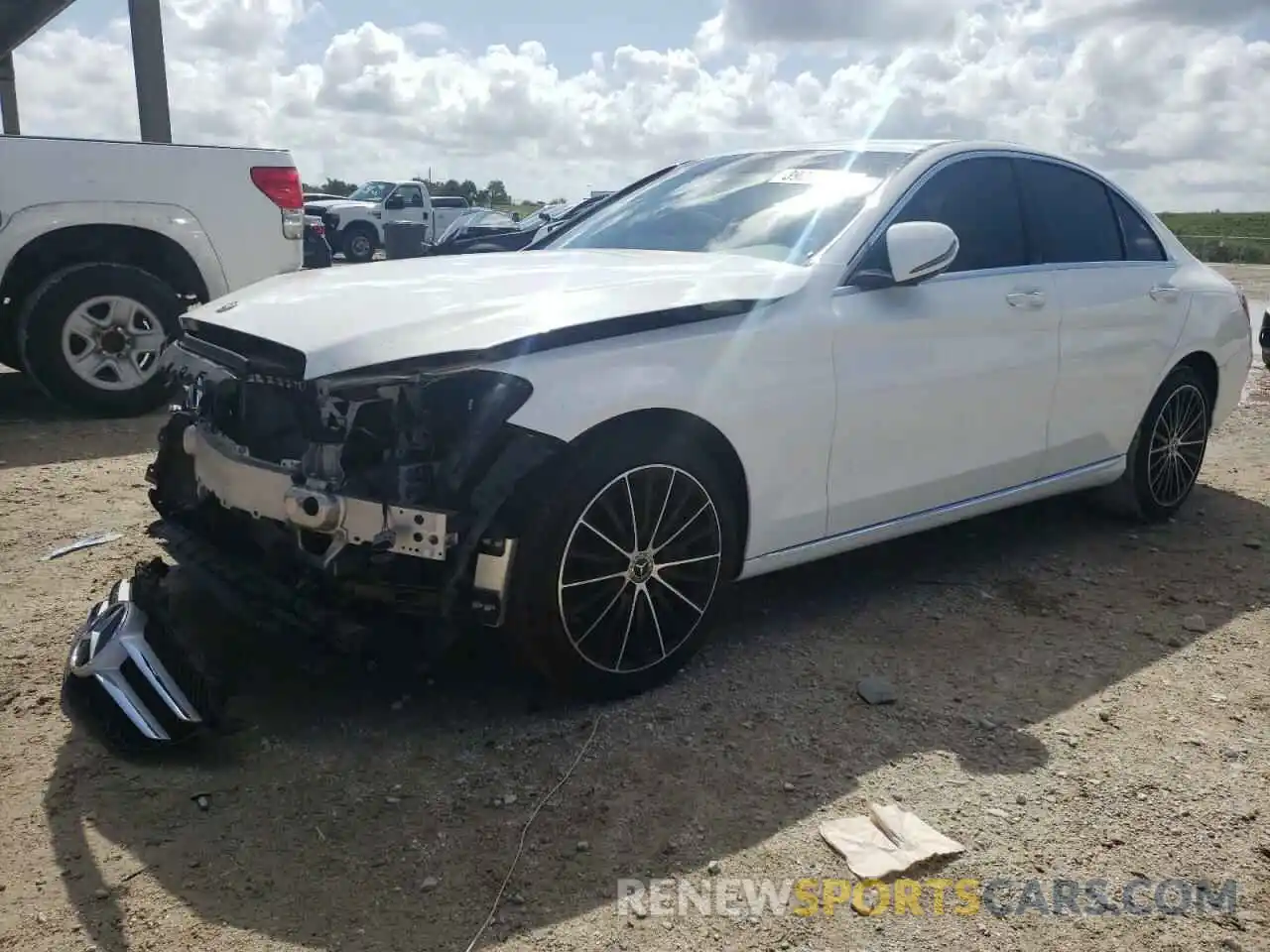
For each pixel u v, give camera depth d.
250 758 2.95
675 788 2.84
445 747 3.02
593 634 3.14
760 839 2.64
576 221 4.84
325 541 2.99
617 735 3.09
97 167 6.86
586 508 3.03
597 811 2.73
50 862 2.50
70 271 6.78
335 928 2.31
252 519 3.21
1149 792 2.90
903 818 2.71
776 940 2.31
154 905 2.36
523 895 2.42
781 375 3.43
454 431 2.94
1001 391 4.18
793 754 3.02
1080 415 4.61
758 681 3.45
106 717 2.96
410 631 2.99
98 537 4.65
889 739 3.12
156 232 7.10
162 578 3.73
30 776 2.84
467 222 25.38
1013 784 2.92
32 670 3.42
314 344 2.94
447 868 2.51
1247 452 6.96
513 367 2.91
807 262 3.71
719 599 3.49
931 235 3.64
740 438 3.36
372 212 28.73
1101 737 3.18
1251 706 3.40
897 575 4.48
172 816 2.68
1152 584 4.47
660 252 4.08
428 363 2.86
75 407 6.99
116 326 6.98
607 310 3.11
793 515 3.58
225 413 3.31
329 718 3.16
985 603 4.20
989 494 4.32
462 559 2.86
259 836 2.61
